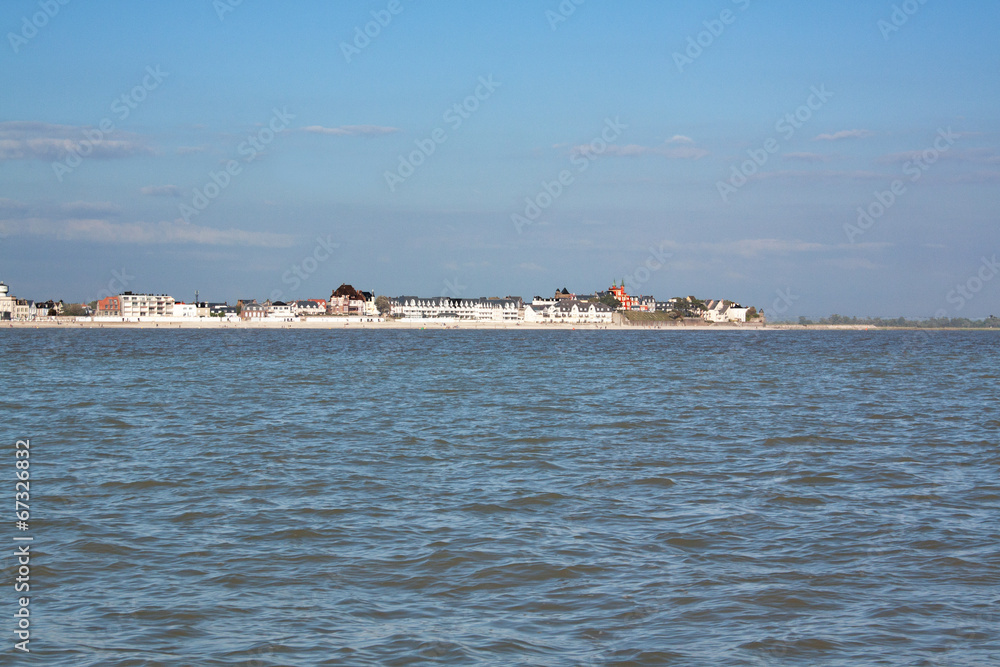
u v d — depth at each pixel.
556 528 24.84
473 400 61.81
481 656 16.12
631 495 29.36
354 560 21.77
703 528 24.88
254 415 52.12
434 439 42.44
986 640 16.91
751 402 60.84
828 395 66.75
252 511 26.92
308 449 39.22
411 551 22.55
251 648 16.41
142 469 34.03
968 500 28.75
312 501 28.33
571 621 17.86
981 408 57.19
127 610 18.33
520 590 19.64
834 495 29.44
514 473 33.44
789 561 21.77
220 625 17.56
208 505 27.75
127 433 44.19
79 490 30.03
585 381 80.31
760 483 31.50
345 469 34.22
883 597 19.20
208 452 38.28
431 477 32.56
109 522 25.50
